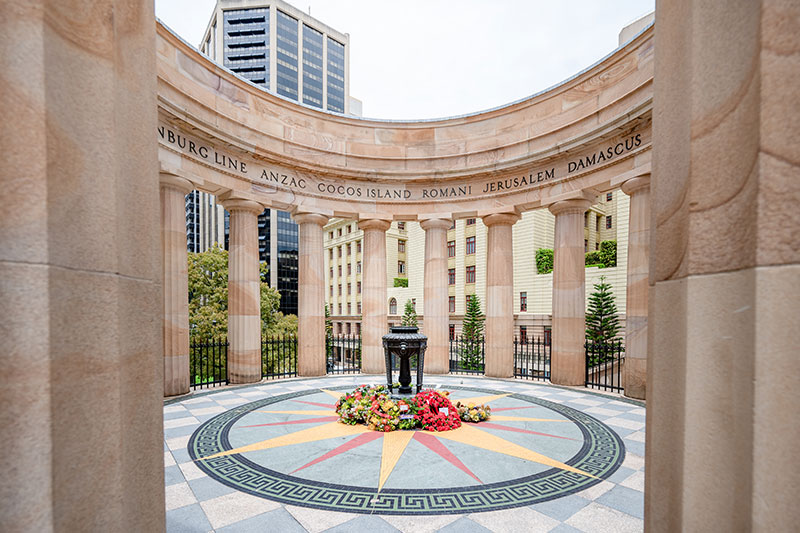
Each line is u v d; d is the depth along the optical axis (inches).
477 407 335.3
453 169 596.1
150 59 99.0
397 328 373.4
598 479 214.5
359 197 615.8
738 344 64.1
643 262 430.3
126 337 84.1
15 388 60.3
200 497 193.9
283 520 172.9
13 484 59.9
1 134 61.1
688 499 72.9
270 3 3452.3
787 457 57.1
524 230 1470.2
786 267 57.6
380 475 218.7
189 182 452.4
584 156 495.5
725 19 68.4
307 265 593.6
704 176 71.7
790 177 57.6
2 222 60.4
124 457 81.0
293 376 596.1
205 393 459.2
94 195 74.4
